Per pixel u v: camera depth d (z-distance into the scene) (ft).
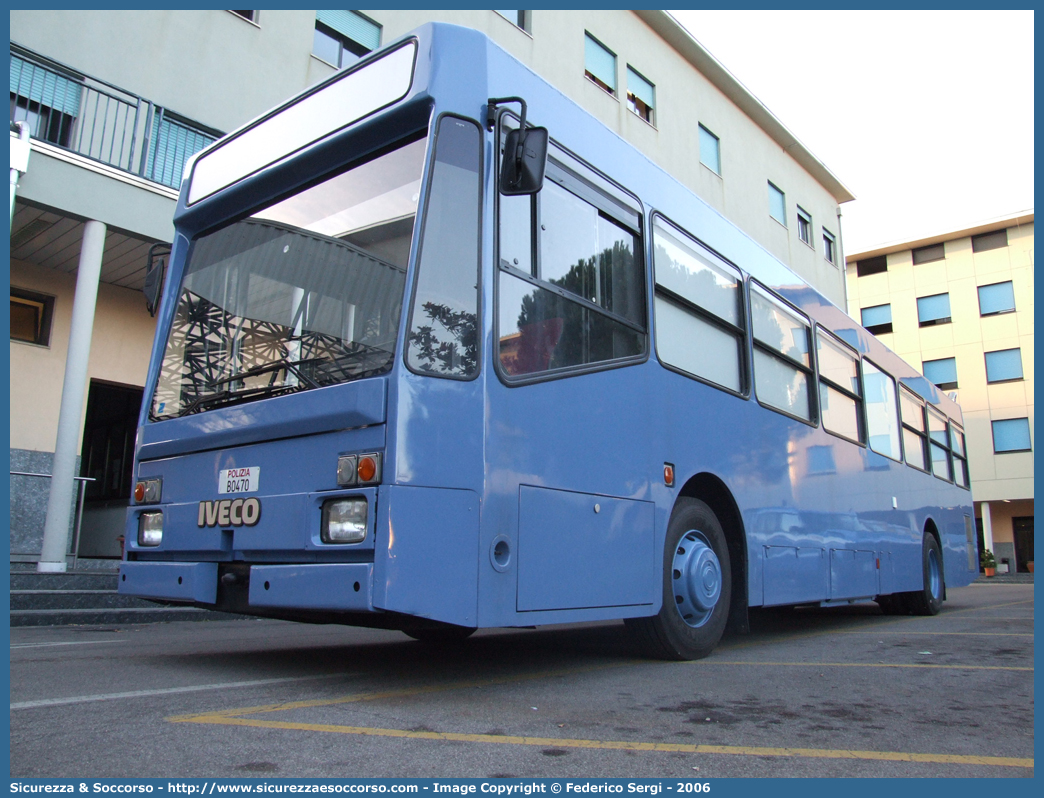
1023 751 9.20
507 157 12.51
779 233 88.28
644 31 72.33
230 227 15.69
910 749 9.22
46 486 34.24
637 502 14.82
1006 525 119.75
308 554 11.54
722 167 80.02
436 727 9.80
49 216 30.04
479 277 12.25
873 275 134.10
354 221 13.08
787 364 22.38
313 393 11.87
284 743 8.86
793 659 17.29
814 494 22.47
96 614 24.89
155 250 17.15
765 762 8.53
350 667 15.21
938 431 37.78
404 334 11.23
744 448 18.98
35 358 34.73
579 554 13.14
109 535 41.45
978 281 124.06
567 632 24.03
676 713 10.97
